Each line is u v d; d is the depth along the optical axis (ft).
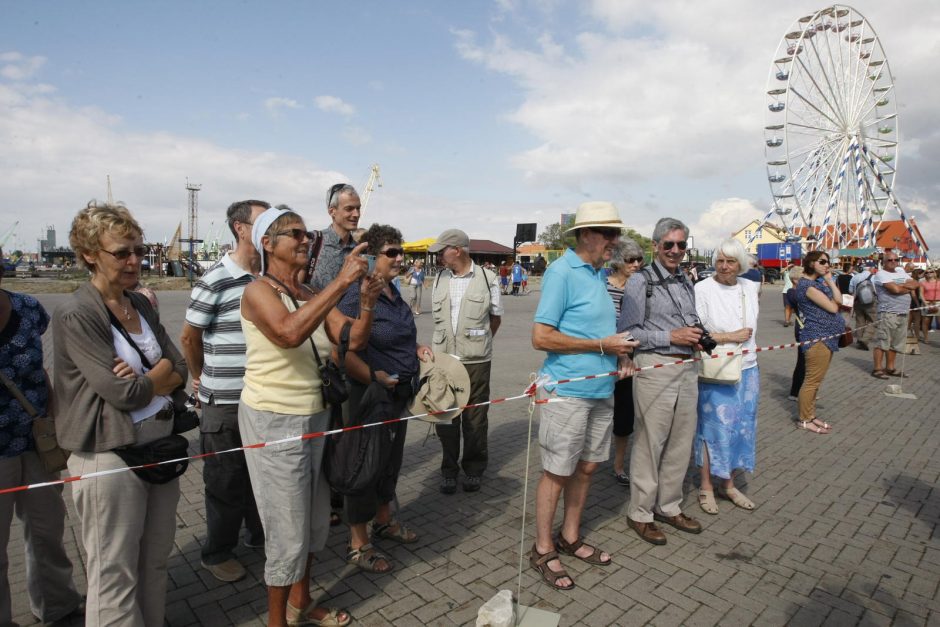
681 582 10.02
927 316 38.37
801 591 9.77
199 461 15.44
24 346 7.66
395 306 10.87
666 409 11.15
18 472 7.69
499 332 44.78
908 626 8.82
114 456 6.95
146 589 7.68
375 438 8.36
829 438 18.31
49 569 8.39
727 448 12.85
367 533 10.44
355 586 9.78
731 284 13.41
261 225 7.68
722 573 10.32
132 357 7.21
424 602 9.33
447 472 13.75
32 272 122.52
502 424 19.75
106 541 6.93
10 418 7.47
